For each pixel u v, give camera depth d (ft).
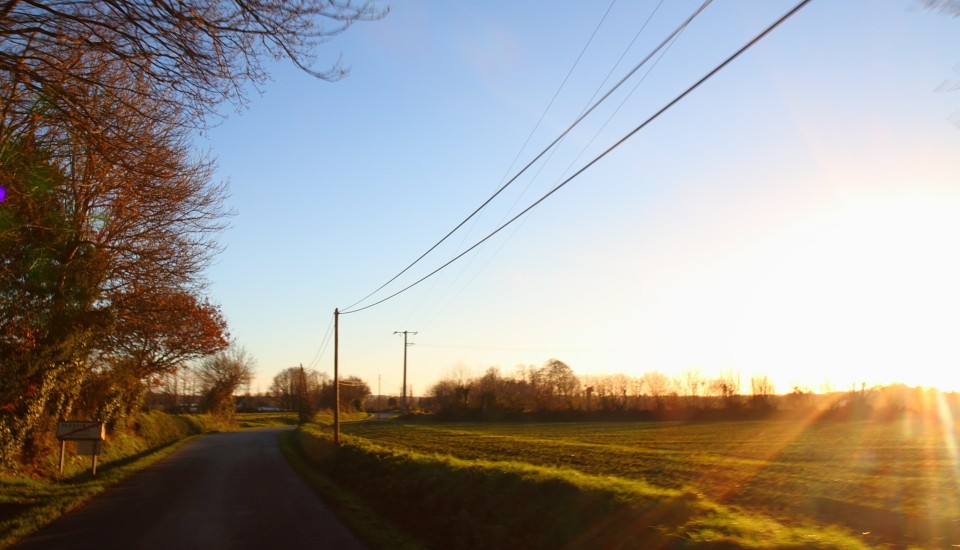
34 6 33.19
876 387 251.39
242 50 34.17
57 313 72.84
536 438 172.35
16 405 73.51
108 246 78.59
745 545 26.03
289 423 327.47
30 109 40.88
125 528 47.93
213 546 41.34
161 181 60.59
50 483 75.00
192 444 159.02
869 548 28.66
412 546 40.88
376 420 314.76
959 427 205.16
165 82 35.76
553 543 33.40
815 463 100.53
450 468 54.85
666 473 86.58
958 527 46.85
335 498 63.57
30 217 63.82
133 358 109.81
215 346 122.11
